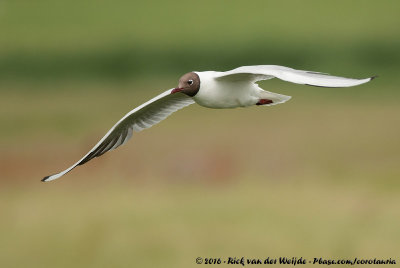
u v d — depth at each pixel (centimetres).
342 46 3212
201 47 3425
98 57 3334
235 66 3228
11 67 3212
